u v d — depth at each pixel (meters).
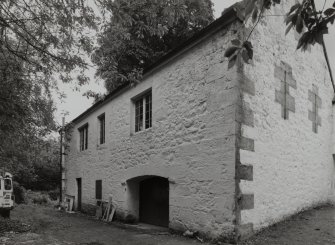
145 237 7.17
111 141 11.38
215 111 6.56
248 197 6.07
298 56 8.40
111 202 11.00
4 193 10.91
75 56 5.87
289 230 6.35
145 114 9.58
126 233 7.86
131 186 10.12
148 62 14.20
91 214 12.70
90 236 7.60
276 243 5.62
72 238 7.38
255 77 6.63
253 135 6.40
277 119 7.24
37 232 8.26
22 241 7.04
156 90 8.70
